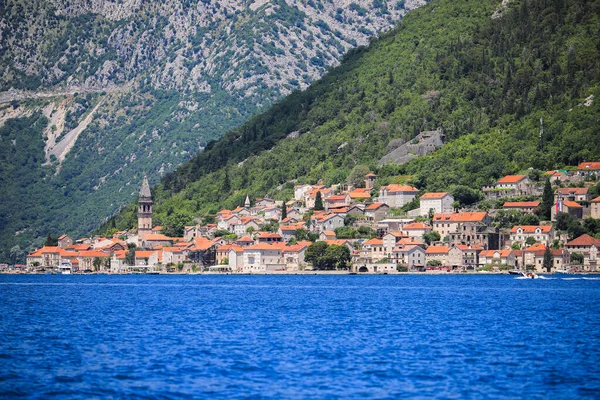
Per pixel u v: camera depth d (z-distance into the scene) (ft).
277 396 557.33
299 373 622.54
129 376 611.47
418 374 619.67
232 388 577.43
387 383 592.19
